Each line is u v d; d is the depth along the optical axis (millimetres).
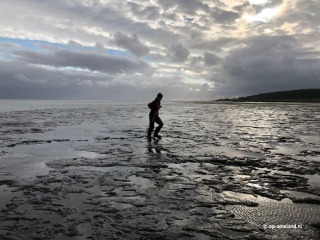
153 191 7258
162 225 5344
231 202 6504
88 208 6164
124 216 5738
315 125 24016
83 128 21922
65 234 4973
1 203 6469
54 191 7270
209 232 5059
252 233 5023
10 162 10484
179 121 28469
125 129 21266
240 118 32375
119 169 9492
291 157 11305
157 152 12328
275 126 23281
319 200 6586
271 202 6547
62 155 11734
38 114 40594
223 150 12789
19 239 4789
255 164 10117
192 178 8445
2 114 40156
